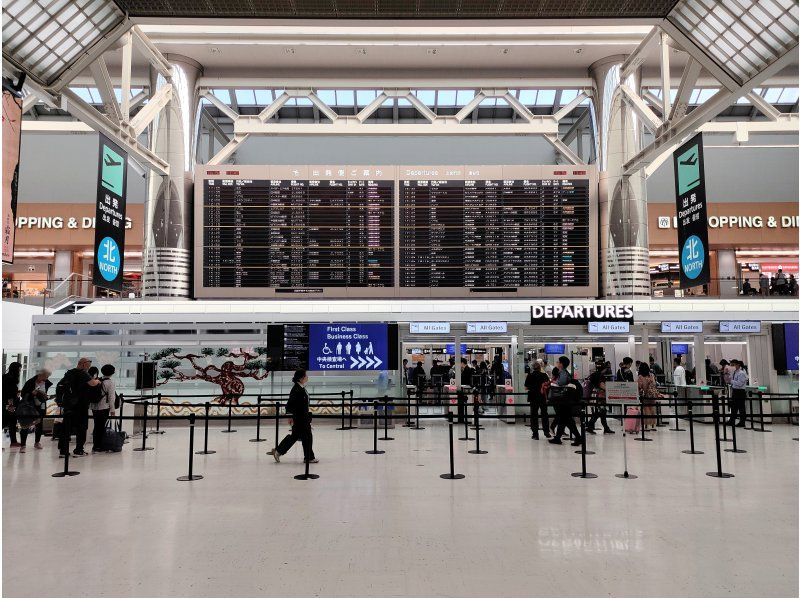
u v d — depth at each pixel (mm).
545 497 6516
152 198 15930
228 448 10172
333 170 15953
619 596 3828
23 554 4680
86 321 13953
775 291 17812
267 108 17391
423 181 16000
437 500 6398
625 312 14789
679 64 17281
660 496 6551
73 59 9789
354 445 10445
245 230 15773
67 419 7992
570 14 8523
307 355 14000
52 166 25125
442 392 13766
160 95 15594
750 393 13383
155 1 8469
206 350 13992
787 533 5180
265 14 8570
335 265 15820
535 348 16078
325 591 3924
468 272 15898
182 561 4508
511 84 17641
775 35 8531
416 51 16500
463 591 3918
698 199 10891
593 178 16078
